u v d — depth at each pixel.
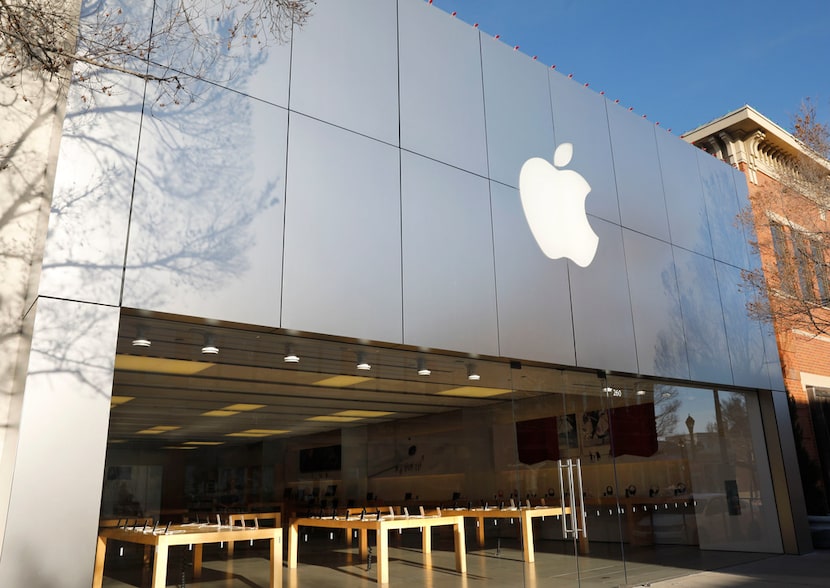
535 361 10.07
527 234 10.50
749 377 14.12
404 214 8.94
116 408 6.37
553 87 11.86
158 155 6.93
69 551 5.61
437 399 9.29
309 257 7.82
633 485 11.44
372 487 8.48
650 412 12.09
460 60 10.41
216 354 7.25
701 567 12.12
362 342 8.31
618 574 10.71
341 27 8.97
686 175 14.34
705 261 13.98
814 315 15.16
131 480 6.32
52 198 6.16
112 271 6.36
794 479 14.38
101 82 6.71
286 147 7.97
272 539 7.39
